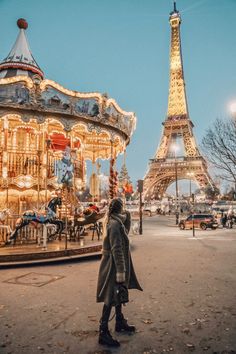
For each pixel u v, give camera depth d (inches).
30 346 166.4
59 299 251.4
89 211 572.1
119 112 612.7
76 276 336.2
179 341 173.0
